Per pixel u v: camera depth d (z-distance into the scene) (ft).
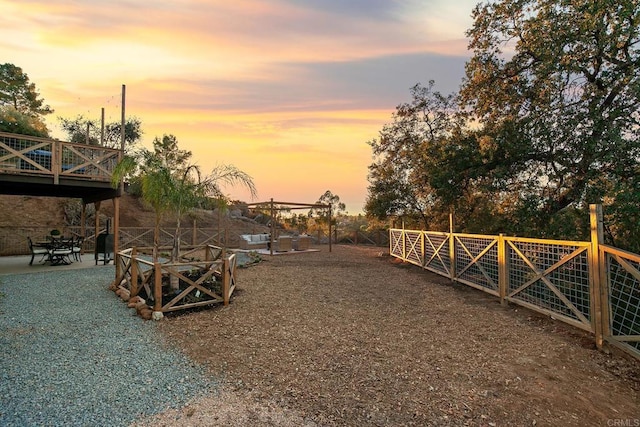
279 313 17.43
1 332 14.10
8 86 67.26
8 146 26.63
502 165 28.22
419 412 8.41
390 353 12.28
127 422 7.90
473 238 23.65
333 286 24.94
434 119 46.14
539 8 26.91
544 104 26.58
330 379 10.18
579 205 23.86
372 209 48.06
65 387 9.53
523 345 13.11
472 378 10.30
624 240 19.93
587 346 12.84
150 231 51.65
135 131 74.95
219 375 10.42
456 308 18.89
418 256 34.86
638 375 10.48
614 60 23.68
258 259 39.40
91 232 45.21
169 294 19.11
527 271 17.89
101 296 20.57
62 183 29.58
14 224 48.14
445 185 31.63
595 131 23.21
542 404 8.82
